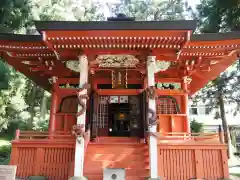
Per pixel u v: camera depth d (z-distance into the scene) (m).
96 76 16.47
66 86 16.50
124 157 12.33
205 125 44.38
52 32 10.82
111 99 16.36
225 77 30.70
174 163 12.40
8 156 22.34
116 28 10.62
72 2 42.34
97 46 11.72
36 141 12.84
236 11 21.16
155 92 11.78
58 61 14.58
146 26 10.59
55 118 16.03
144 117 15.48
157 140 12.24
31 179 11.85
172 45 11.53
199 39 12.01
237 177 18.92
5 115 27.73
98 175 11.42
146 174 11.44
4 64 25.09
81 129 11.34
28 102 32.03
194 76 17.03
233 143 41.12
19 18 24.30
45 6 30.59
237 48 12.40
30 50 13.14
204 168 12.29
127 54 12.50
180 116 15.84
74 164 11.29
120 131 19.08
